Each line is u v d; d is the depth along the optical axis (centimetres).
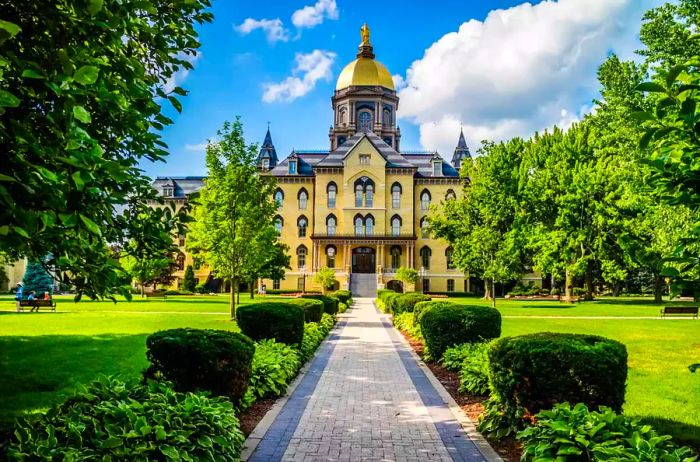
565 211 4809
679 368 1419
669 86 436
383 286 7356
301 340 1543
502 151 4656
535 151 5594
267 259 3231
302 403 1064
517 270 4562
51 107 486
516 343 775
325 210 7794
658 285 5019
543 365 731
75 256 539
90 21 455
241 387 890
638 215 4506
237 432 715
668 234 2177
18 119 457
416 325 2122
